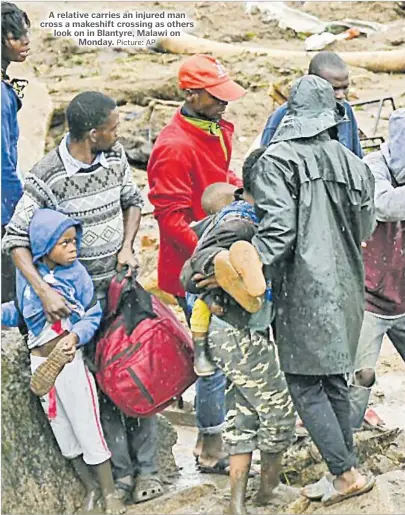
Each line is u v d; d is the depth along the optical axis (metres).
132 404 11.67
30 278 11.36
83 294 11.51
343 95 13.34
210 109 13.04
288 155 10.77
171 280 13.31
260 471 12.03
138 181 25.17
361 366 12.97
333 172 10.92
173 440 13.08
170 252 13.20
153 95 28.61
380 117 26.58
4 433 11.48
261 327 11.12
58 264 11.45
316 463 12.77
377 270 12.71
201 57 13.27
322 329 10.80
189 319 13.03
